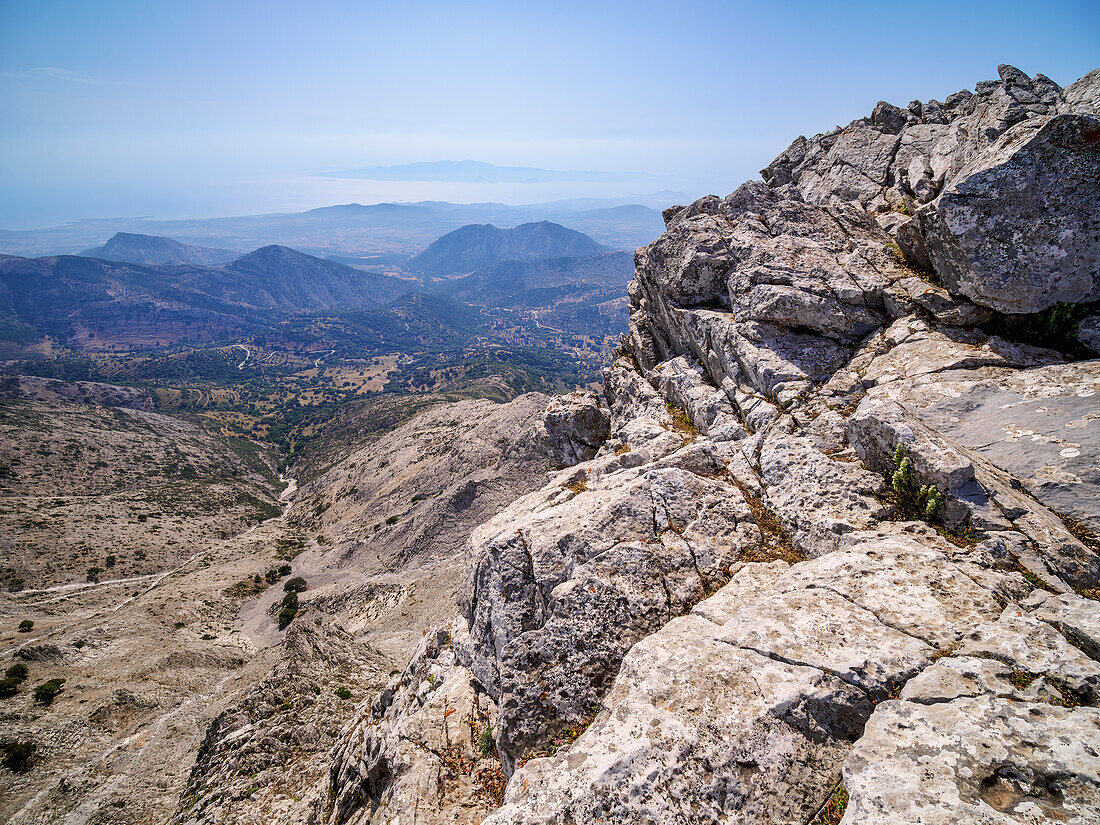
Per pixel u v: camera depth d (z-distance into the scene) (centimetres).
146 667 6359
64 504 14525
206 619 9256
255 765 2898
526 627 1140
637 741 684
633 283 3127
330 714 3450
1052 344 1351
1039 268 1309
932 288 1552
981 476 984
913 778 542
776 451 1278
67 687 5769
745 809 615
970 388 1255
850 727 662
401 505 12706
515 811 655
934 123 3094
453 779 1197
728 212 2348
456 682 1446
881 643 728
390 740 1381
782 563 1032
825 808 604
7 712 5128
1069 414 1102
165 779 4338
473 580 1452
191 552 13538
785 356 1645
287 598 9594
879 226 2142
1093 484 962
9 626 8744
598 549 1108
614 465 1602
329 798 1806
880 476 1123
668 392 2141
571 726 923
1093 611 694
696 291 2100
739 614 850
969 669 642
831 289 1709
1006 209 1318
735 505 1195
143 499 16475
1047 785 507
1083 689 592
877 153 3086
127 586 11294
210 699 5725
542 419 2692
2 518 12500
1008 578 809
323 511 15925
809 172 3556
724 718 688
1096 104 1666
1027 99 2219
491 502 10088
